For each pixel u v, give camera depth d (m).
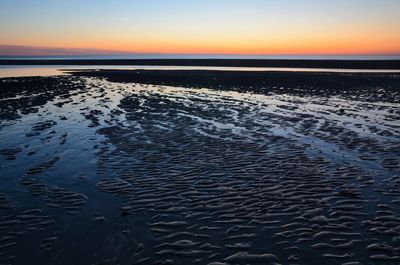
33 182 9.12
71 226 6.75
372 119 17.12
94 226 6.73
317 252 5.73
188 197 8.10
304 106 21.62
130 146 12.43
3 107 21.16
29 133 14.48
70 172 9.86
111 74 53.88
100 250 5.90
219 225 6.74
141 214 7.26
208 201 7.87
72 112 19.59
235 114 18.77
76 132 14.62
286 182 8.95
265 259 5.56
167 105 22.02
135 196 8.20
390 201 7.69
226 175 9.52
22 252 5.87
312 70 61.72
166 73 54.69
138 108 20.84
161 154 11.48
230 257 5.64
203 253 5.77
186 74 51.97
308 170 9.82
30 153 11.69
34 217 7.15
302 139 13.33
